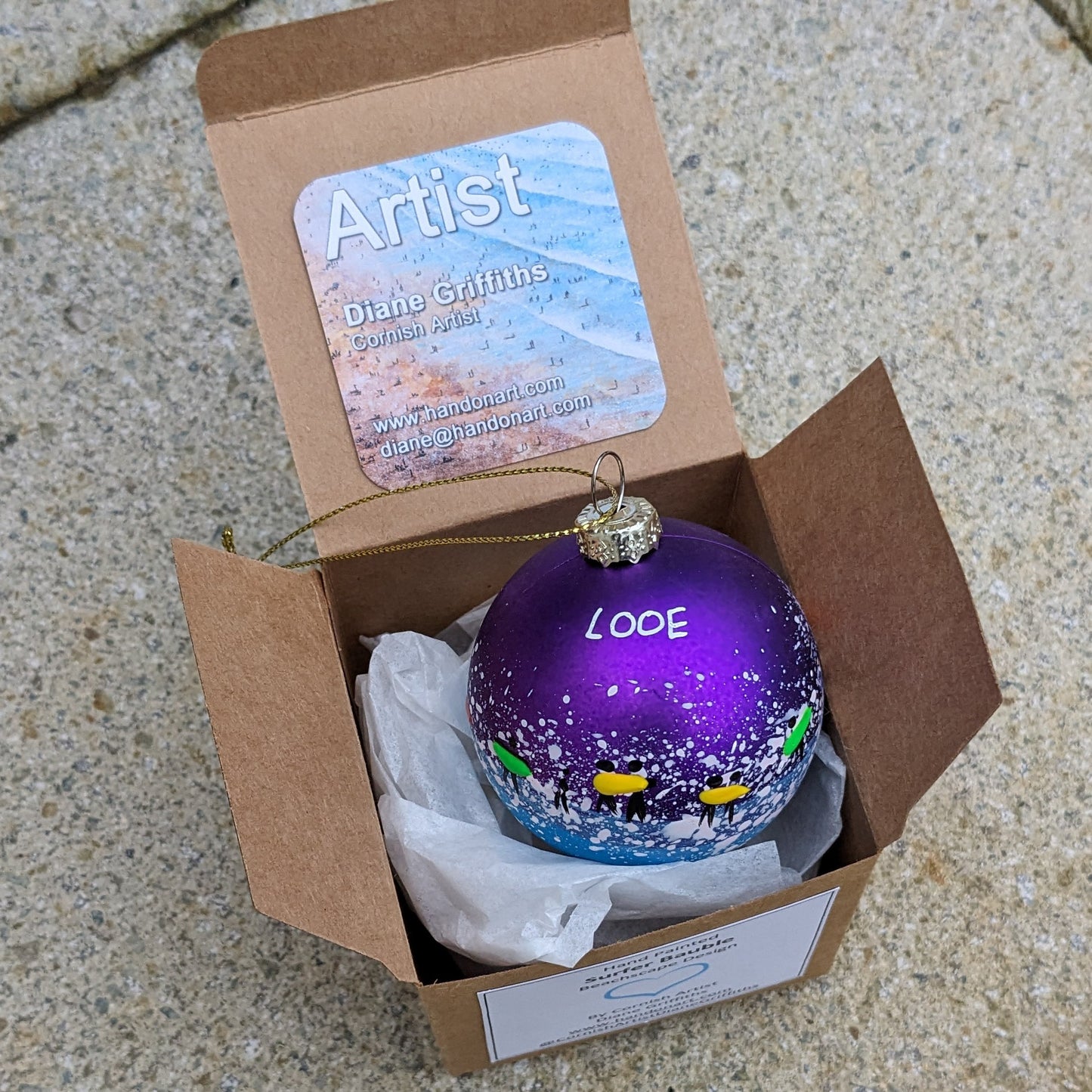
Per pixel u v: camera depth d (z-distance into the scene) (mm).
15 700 1013
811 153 1188
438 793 750
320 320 769
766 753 636
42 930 941
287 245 766
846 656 725
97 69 1168
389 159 772
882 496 698
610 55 790
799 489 763
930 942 920
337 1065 889
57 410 1098
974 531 1062
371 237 771
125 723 1008
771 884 695
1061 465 1083
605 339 792
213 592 649
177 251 1142
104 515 1068
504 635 659
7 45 1158
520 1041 792
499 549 826
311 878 618
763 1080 875
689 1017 893
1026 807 965
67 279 1131
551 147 787
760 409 1109
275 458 1090
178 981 922
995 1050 885
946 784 973
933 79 1209
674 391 796
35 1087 892
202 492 1079
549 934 650
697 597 636
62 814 978
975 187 1180
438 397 776
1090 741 985
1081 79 1207
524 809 676
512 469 783
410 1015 902
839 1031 891
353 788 659
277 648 671
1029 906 932
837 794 734
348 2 1193
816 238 1164
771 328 1135
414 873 696
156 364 1113
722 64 1206
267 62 740
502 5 756
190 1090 887
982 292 1146
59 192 1149
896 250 1160
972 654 624
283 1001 911
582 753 620
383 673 777
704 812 637
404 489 732
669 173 797
